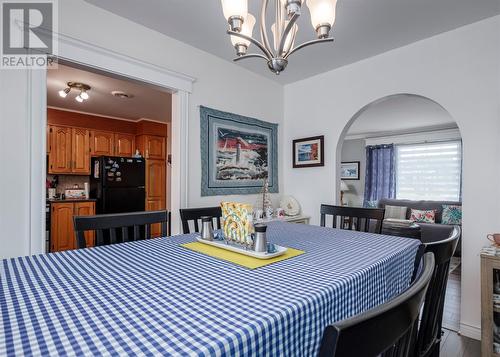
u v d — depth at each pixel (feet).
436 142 19.15
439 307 3.35
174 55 7.68
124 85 11.21
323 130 9.93
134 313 2.02
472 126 6.77
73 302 2.21
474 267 6.67
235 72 9.36
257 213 9.25
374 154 21.85
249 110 9.80
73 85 11.05
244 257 3.58
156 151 17.28
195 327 1.82
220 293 2.39
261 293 2.39
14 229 5.18
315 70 9.70
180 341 1.66
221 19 6.77
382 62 8.41
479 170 6.65
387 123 17.57
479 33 6.71
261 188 10.12
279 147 10.99
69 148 14.87
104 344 1.63
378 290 3.28
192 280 2.72
